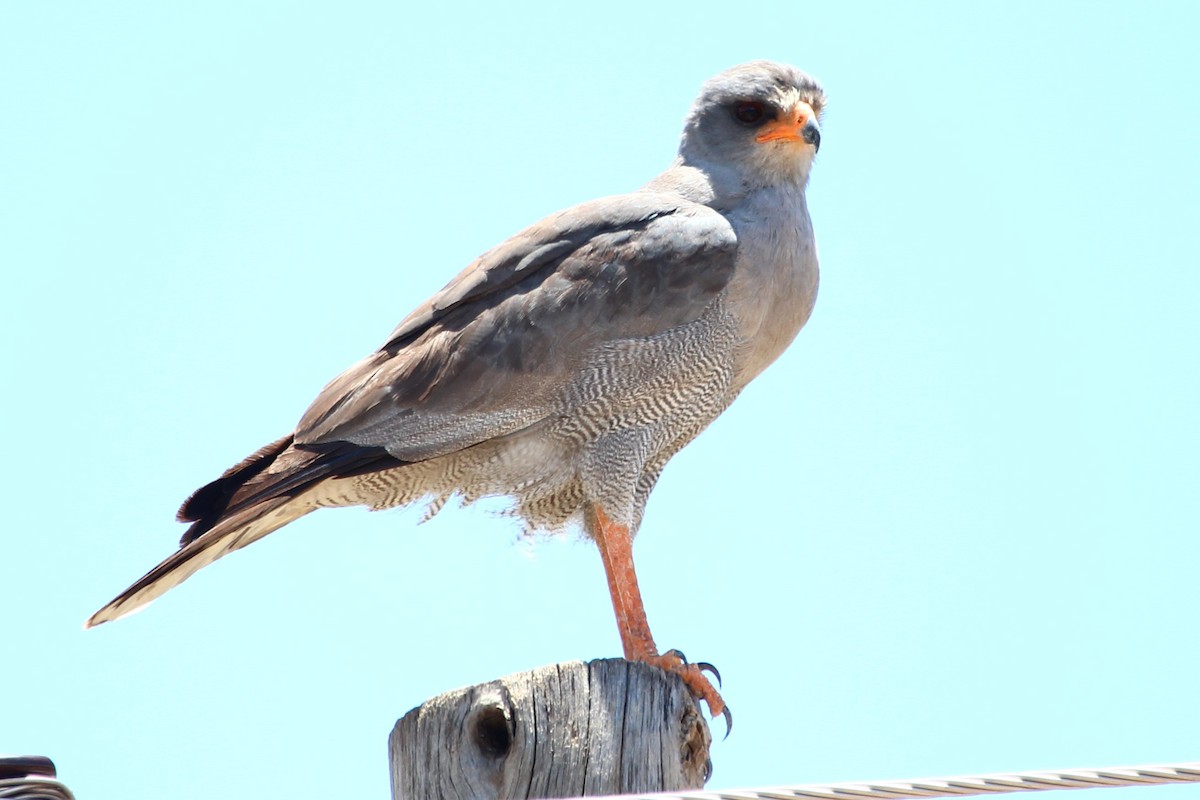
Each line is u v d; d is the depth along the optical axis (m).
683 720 8.86
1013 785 6.66
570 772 8.59
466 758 8.71
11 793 7.13
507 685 8.80
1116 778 6.64
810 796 6.73
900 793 6.71
